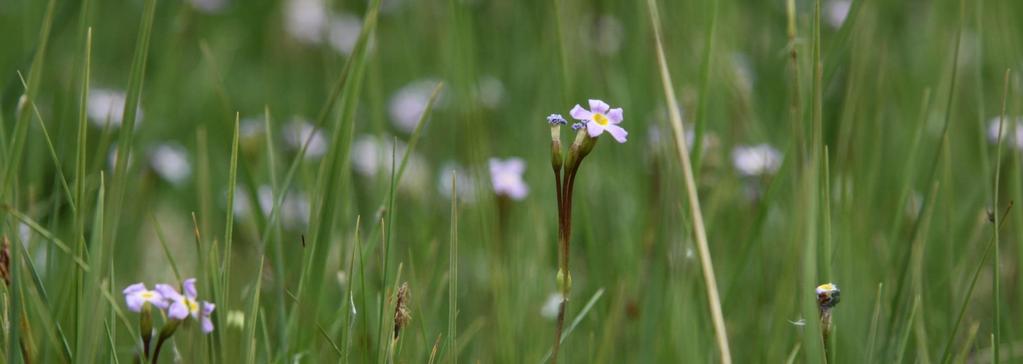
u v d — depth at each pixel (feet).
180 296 1.75
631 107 2.60
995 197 1.86
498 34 3.38
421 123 2.02
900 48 3.24
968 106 2.88
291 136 2.84
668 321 2.06
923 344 1.91
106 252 1.83
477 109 2.39
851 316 2.00
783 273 2.06
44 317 1.81
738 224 2.34
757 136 2.53
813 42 1.80
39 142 2.39
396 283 1.81
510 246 2.27
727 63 2.56
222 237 2.55
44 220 2.23
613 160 2.55
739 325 2.21
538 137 2.59
